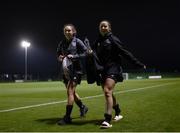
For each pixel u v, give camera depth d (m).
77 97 8.94
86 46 8.06
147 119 8.30
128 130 7.02
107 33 7.90
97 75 7.91
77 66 8.30
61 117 9.00
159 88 21.67
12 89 26.56
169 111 9.62
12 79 61.38
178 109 10.02
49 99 15.39
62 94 19.00
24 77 62.94
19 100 15.03
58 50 8.52
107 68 7.85
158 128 7.14
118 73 7.89
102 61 7.92
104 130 7.10
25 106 11.97
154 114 9.10
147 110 9.95
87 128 7.36
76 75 8.23
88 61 7.94
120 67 7.98
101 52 7.89
